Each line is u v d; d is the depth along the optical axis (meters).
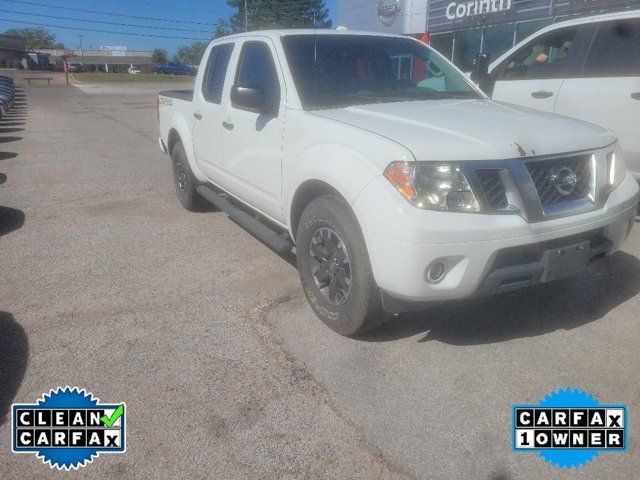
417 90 4.01
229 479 2.21
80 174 8.12
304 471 2.24
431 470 2.23
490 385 2.77
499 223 2.64
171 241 5.02
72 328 3.40
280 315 3.53
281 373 2.90
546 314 3.46
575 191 2.95
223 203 4.82
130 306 3.69
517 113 3.42
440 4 17.73
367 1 21.42
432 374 2.86
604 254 3.18
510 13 15.03
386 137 2.82
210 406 2.64
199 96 5.14
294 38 4.00
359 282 2.91
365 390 2.74
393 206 2.62
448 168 2.65
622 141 4.86
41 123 15.77
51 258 4.61
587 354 3.02
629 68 4.84
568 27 5.53
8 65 81.19
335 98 3.65
